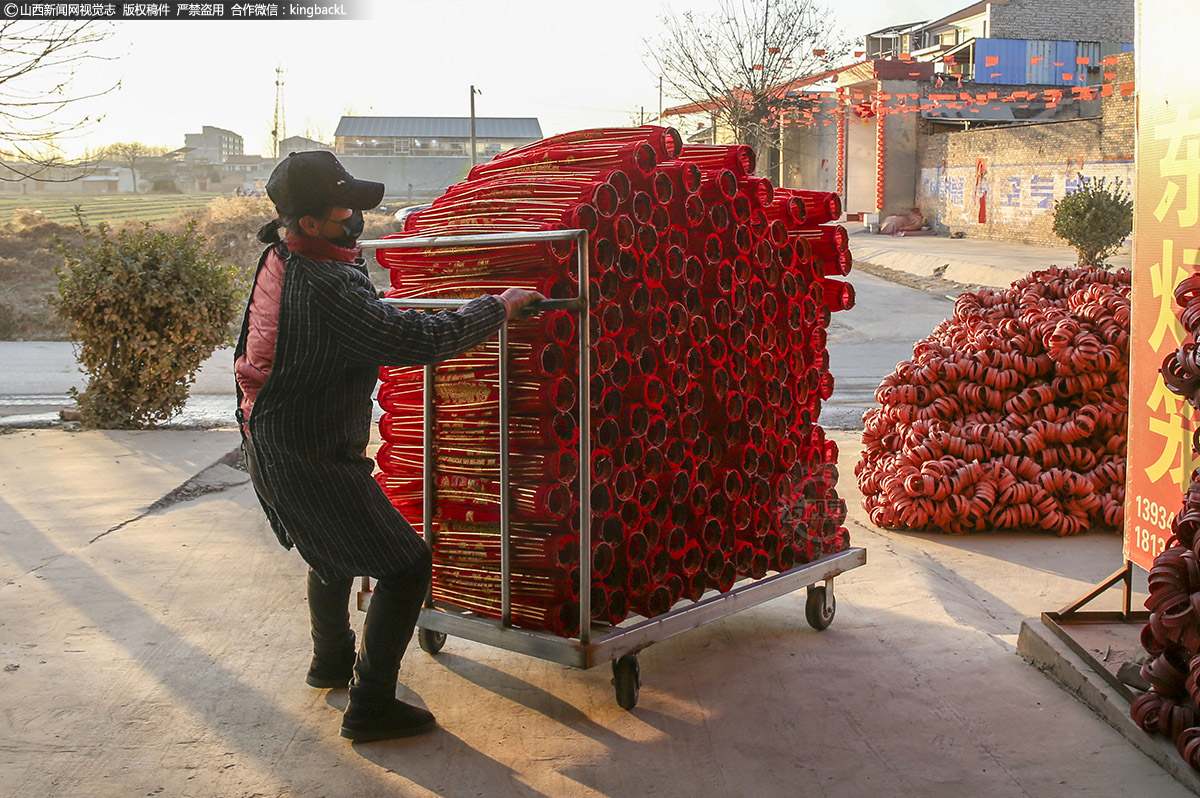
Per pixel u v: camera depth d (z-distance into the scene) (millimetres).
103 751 3086
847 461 7863
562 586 3320
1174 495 3445
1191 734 2887
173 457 7457
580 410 3131
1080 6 37625
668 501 3602
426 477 3607
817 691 3574
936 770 3000
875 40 46562
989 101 33781
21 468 7070
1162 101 3455
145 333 8617
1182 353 3062
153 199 54219
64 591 4562
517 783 2932
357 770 3000
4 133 9078
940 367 6238
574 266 3246
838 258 4262
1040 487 5746
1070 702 3475
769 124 32281
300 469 2959
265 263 3074
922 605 4492
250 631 4129
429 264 3621
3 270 22297
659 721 3344
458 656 3943
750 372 3939
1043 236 27203
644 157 3375
